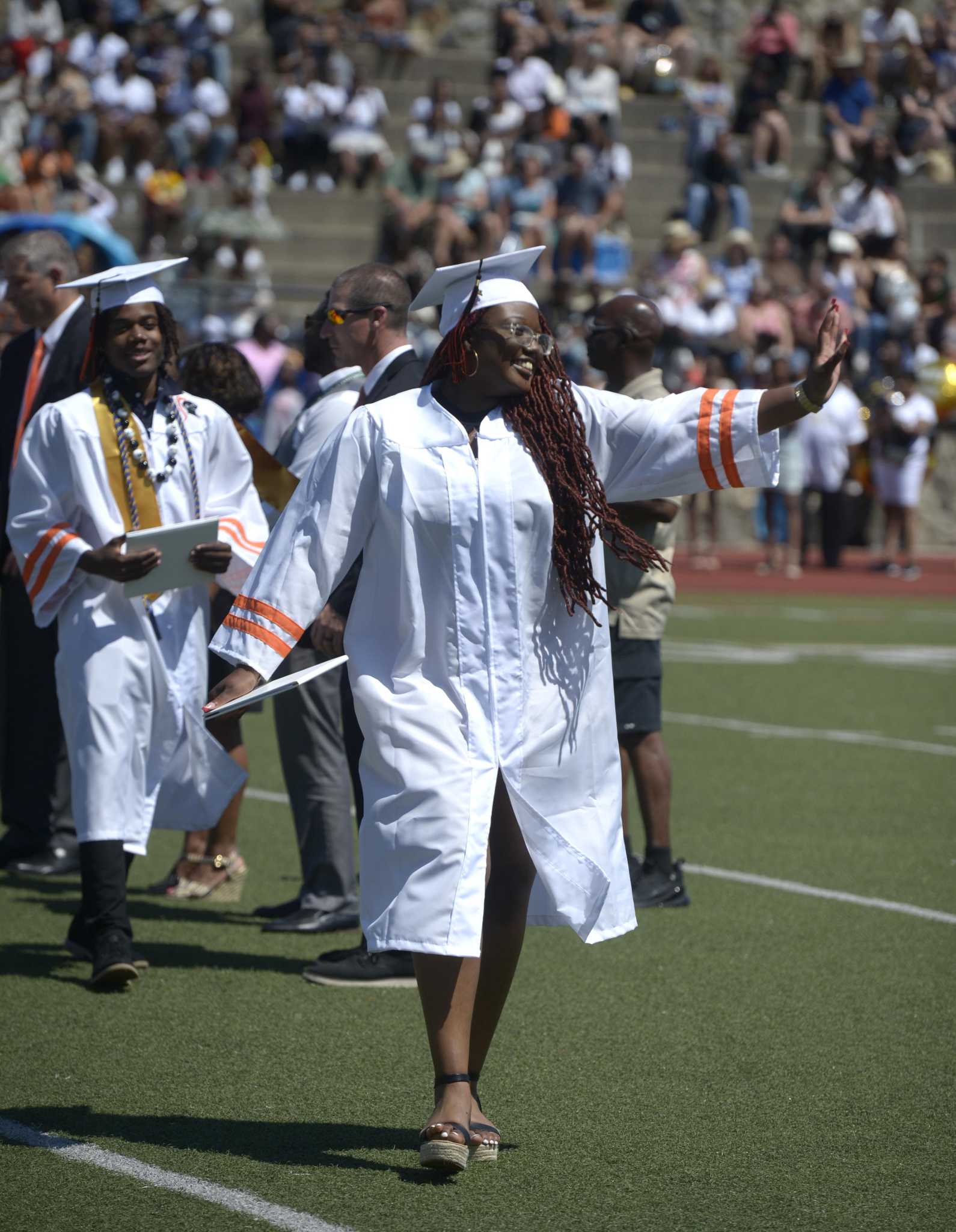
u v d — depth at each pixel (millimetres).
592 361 17625
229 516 15477
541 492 10570
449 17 76562
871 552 64250
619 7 79250
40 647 19078
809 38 83375
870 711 30906
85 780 14609
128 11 66625
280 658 10688
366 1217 10102
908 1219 10219
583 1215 10203
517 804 10516
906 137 75312
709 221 69062
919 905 18000
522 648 10562
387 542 10625
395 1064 12984
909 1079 12797
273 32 71938
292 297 54688
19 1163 10891
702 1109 12109
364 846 10570
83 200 57594
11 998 14445
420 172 64000
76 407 14977
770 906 17891
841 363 10672
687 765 25578
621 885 10781
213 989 14883
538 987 15117
